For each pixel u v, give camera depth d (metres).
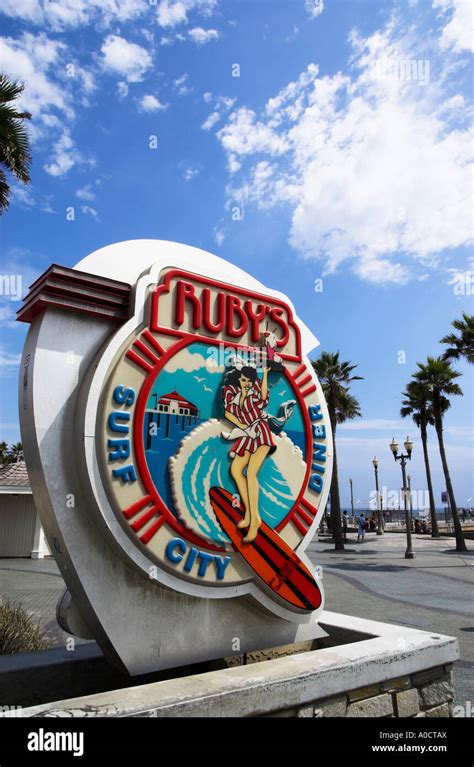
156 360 3.67
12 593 12.19
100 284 3.60
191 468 3.72
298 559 4.25
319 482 4.64
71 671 3.78
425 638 4.13
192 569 3.60
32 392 3.28
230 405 4.05
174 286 3.96
